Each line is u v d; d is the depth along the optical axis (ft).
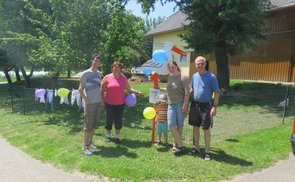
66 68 35.83
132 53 37.35
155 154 21.98
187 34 47.65
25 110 41.37
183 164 19.95
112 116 24.67
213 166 19.69
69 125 31.58
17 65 60.44
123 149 23.17
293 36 55.11
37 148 24.20
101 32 35.88
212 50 47.73
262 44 60.90
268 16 59.16
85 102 22.53
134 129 29.35
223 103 42.52
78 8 35.47
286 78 56.39
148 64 27.32
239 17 43.50
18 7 48.73
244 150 22.75
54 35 39.96
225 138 26.09
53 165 20.61
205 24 46.01
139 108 40.01
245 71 65.31
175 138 21.83
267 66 60.18
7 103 48.73
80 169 19.60
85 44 35.88
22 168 20.12
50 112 39.17
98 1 35.65
